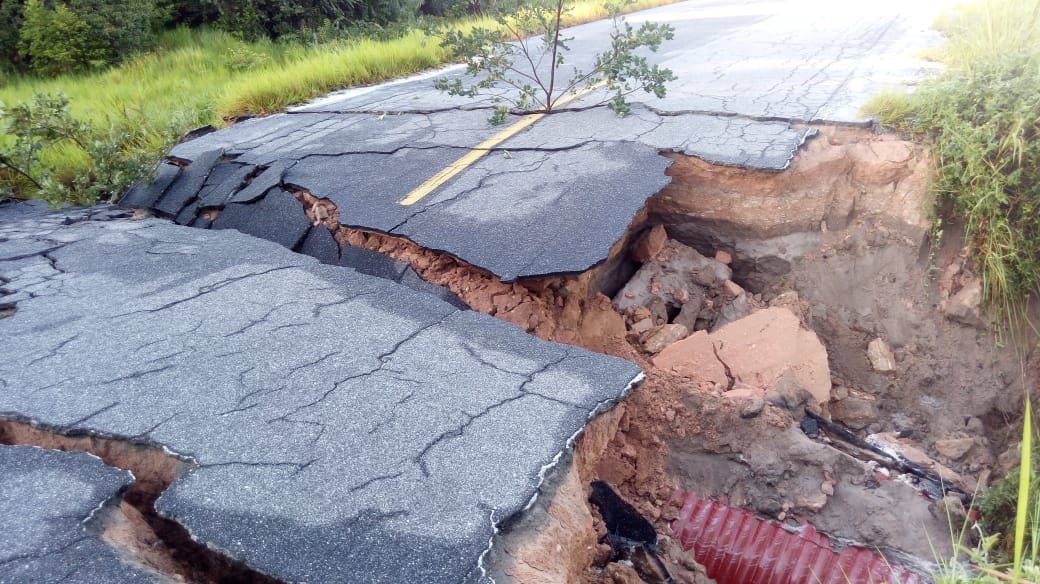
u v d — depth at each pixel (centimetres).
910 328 554
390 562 249
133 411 328
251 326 408
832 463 423
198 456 297
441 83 757
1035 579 297
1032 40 661
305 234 575
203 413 326
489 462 295
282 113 899
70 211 673
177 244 552
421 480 284
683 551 410
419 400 335
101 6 1327
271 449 301
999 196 512
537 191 560
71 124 757
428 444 304
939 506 411
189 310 430
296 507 270
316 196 597
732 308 569
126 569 250
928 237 567
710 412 446
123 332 405
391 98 920
